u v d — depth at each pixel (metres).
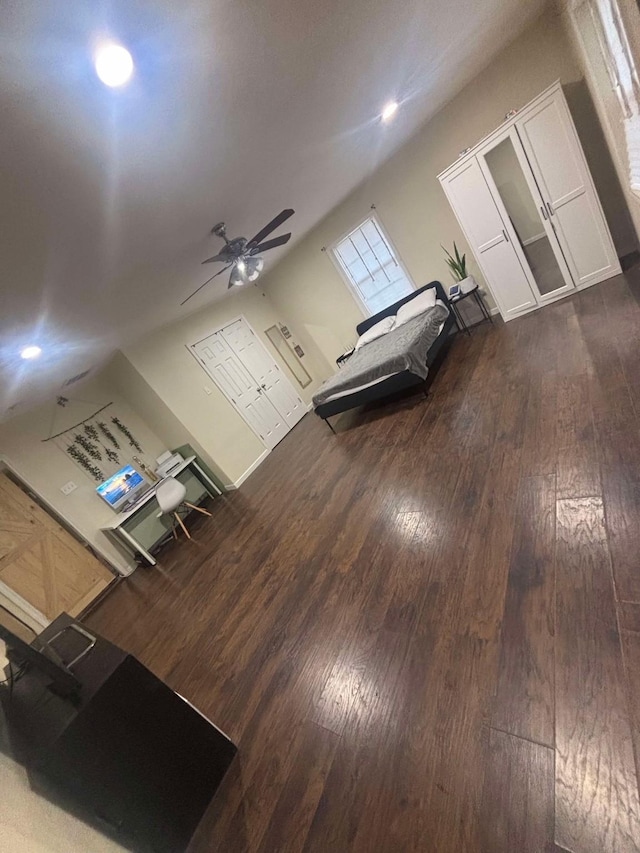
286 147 2.36
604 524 1.76
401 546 2.43
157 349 4.70
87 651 1.54
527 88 3.56
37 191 1.37
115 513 4.57
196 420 4.94
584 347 3.11
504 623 1.65
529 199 3.81
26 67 0.95
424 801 1.30
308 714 1.80
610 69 2.06
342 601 2.31
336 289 5.89
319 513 3.37
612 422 2.26
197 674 2.39
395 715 1.59
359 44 1.79
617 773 1.11
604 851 1.01
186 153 1.72
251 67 1.46
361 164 3.92
